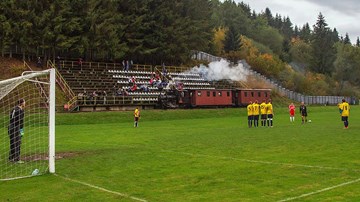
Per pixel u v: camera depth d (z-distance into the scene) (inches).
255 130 1115.3
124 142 853.8
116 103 2018.9
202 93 2249.0
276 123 1445.6
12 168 537.0
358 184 416.8
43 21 2252.7
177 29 2962.6
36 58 2375.7
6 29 2170.3
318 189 397.7
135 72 2536.9
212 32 3745.1
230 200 363.6
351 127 1173.1
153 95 2220.7
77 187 424.8
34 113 1019.9
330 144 748.6
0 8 2199.8
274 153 644.7
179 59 3058.6
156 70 2765.7
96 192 402.3
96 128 1300.4
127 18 2736.2
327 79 4475.9
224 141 832.9
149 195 387.2
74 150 716.0
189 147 743.7
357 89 4707.2
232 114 2102.6
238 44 4160.9
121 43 2694.4
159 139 908.0
